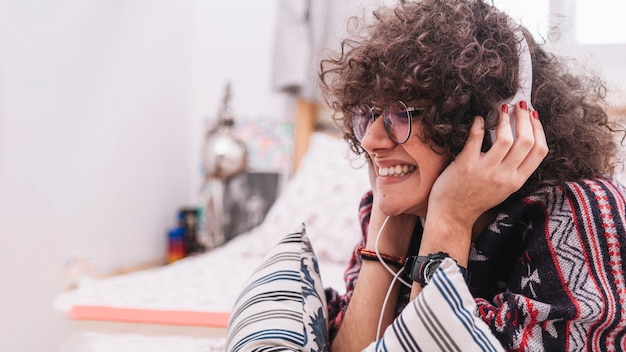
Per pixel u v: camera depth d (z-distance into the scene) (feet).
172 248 9.34
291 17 8.77
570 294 2.50
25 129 6.46
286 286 3.07
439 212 2.79
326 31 8.46
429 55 2.65
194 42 10.27
